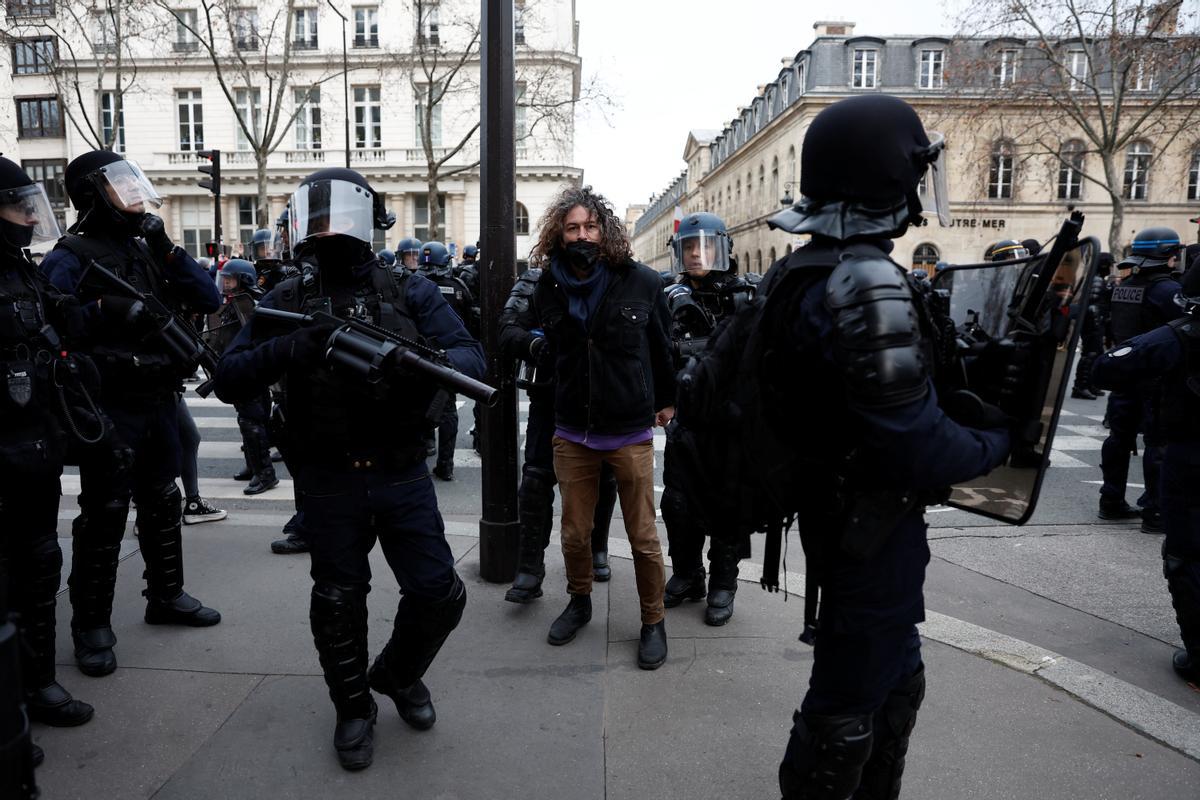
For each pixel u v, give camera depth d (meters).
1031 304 1.73
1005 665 3.19
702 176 65.50
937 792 2.39
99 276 3.01
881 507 1.71
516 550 4.04
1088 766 2.53
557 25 31.72
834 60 36.31
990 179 33.06
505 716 2.80
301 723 2.73
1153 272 5.41
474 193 34.78
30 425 2.56
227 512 5.53
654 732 2.71
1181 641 3.54
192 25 32.47
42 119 35.06
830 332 1.63
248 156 34.88
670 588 3.80
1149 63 22.03
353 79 33.97
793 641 3.42
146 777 2.42
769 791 2.40
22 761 1.26
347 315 2.42
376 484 2.42
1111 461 5.48
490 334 3.84
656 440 8.37
